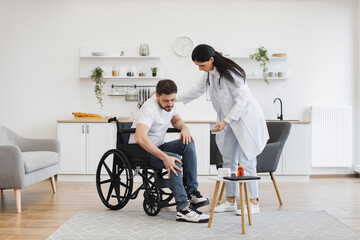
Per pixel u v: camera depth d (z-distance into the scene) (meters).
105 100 5.32
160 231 2.51
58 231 2.51
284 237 2.39
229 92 2.88
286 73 5.33
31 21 5.30
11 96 5.29
